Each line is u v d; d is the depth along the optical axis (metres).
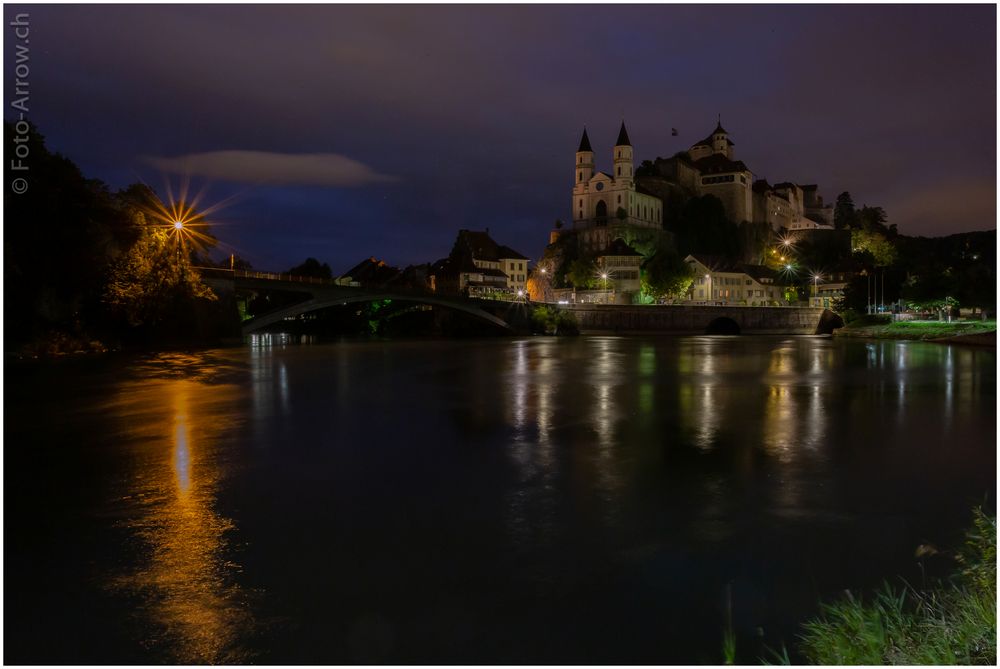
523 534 13.59
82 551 12.73
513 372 49.94
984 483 17.28
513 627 9.67
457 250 176.88
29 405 32.12
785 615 9.95
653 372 49.75
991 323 86.75
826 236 199.25
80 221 63.34
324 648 9.12
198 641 9.30
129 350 67.81
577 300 165.25
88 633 9.53
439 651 9.01
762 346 86.06
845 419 27.55
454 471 18.91
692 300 162.00
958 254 186.62
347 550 12.77
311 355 67.12
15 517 14.82
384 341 100.94
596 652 8.96
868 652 7.39
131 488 17.25
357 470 19.11
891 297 125.00
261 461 20.30
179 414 29.48
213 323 78.81
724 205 195.00
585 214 181.88
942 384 40.22
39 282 60.81
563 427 26.00
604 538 13.33
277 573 11.66
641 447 22.06
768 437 23.67
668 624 9.72
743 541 13.09
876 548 12.64
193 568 11.90
